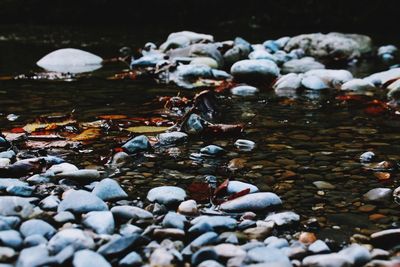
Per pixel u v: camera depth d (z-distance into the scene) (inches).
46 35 368.8
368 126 142.9
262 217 87.7
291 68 241.9
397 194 96.1
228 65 250.1
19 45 315.6
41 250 71.1
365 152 119.6
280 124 144.6
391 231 78.1
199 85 197.6
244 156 117.8
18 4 449.7
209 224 81.0
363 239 79.7
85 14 450.3
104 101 169.8
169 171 108.2
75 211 85.5
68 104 165.0
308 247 76.5
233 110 160.1
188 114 136.8
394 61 262.4
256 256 71.4
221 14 451.8
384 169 109.9
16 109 157.6
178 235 78.7
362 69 240.4
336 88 194.5
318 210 90.8
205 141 128.7
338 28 396.2
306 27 406.3
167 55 255.4
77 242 73.8
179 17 455.5
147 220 84.6
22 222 81.2
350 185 101.7
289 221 85.0
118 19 454.6
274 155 118.6
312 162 114.2
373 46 291.1
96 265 68.2
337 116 153.7
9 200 85.1
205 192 96.8
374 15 388.2
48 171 102.5
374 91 187.6
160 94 181.0
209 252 72.0
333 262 70.2
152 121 144.3
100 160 113.3
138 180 103.2
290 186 101.2
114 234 79.4
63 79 209.8
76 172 100.0
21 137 128.6
